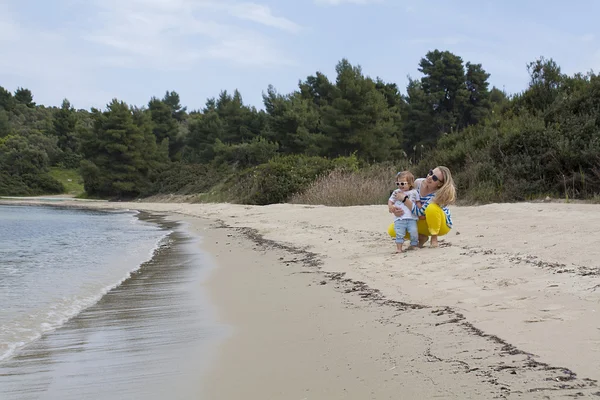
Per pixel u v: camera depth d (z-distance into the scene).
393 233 8.58
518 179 14.70
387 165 22.94
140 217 26.08
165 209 33.03
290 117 51.81
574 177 13.56
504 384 3.04
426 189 8.30
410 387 3.14
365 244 9.76
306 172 27.80
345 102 43.47
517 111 18.62
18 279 8.30
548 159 14.59
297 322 5.01
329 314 5.20
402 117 56.47
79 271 9.07
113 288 7.53
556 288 5.03
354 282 6.71
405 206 8.31
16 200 53.38
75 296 7.01
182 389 3.46
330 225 13.59
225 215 22.91
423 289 5.84
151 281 7.97
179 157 68.75
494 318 4.38
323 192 21.62
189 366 3.94
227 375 3.66
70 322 5.65
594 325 3.88
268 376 3.58
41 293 7.21
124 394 3.46
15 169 65.38
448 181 8.15
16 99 117.88
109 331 5.18
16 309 6.28
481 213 11.46
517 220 9.97
